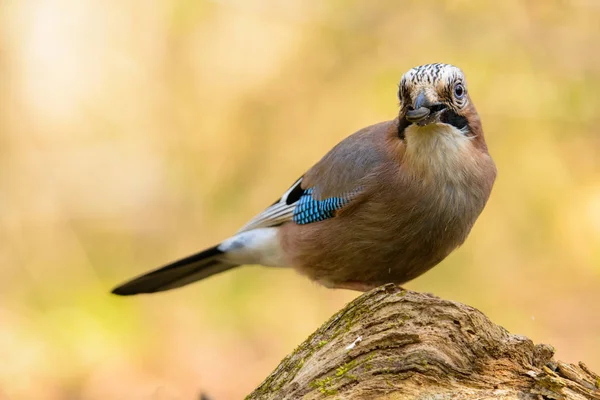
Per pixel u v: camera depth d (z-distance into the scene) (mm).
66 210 13727
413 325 4629
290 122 13750
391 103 13430
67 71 14219
